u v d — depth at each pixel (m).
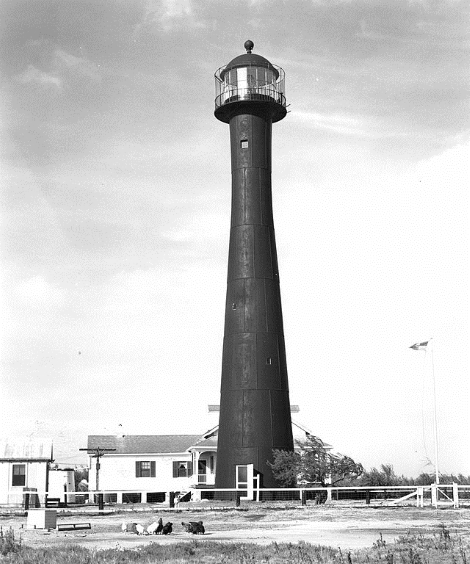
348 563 17.12
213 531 26.81
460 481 52.91
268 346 48.25
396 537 23.44
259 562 17.81
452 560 17.72
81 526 28.14
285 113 52.69
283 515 33.59
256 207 50.06
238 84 50.84
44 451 46.81
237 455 46.75
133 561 17.84
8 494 45.91
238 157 50.69
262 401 47.28
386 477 50.62
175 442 63.06
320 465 44.84
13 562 18.02
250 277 49.09
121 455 61.00
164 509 38.03
